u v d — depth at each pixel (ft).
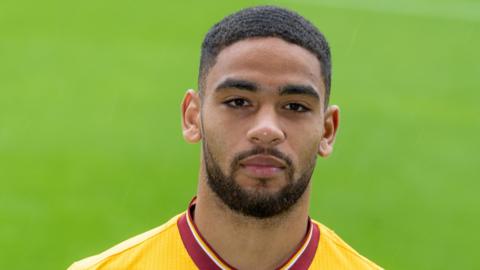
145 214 41.14
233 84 9.65
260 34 9.80
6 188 43.39
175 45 76.84
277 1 96.84
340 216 42.47
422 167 50.39
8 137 51.37
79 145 50.44
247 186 9.66
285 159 9.63
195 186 44.80
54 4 86.17
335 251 11.23
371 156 51.42
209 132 9.81
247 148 9.59
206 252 10.54
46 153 48.83
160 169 46.93
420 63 77.51
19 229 38.45
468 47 83.82
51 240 37.52
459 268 37.55
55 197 42.50
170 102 59.72
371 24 90.53
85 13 84.64
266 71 9.68
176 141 51.52
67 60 69.10
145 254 10.94
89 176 45.57
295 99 9.75
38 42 73.67
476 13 98.02
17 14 82.17
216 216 10.32
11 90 60.80
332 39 84.99
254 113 9.74
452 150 53.67
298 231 10.47
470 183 48.32
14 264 35.17
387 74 73.05
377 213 43.14
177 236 10.89
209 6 91.97
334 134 10.80
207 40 10.25
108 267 11.00
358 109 61.36
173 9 89.51
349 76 71.72
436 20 93.56
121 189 43.96
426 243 40.01
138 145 50.78
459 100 66.23
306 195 10.31
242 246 10.34
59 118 55.31
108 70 67.15
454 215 43.47
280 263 10.53
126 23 83.05
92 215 40.57
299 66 9.78
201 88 10.19
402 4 99.09
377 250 39.01
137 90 62.28
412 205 44.60
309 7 95.71
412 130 57.00
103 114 56.59
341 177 47.47
